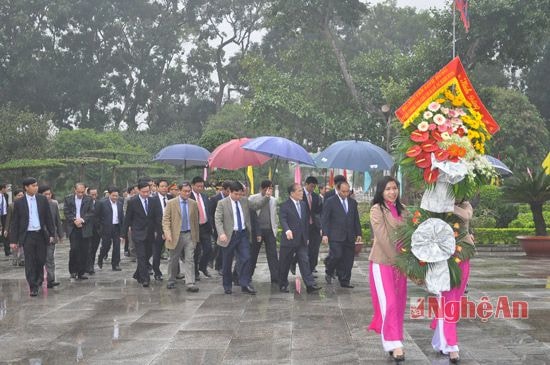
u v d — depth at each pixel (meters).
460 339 6.66
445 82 6.04
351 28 50.72
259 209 10.86
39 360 5.99
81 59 48.66
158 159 15.68
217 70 54.56
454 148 5.75
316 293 9.99
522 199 17.16
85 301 9.43
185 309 8.62
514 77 49.78
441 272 5.66
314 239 11.93
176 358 5.97
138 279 11.55
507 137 37.38
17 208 10.06
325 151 11.98
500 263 15.05
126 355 6.12
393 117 28.00
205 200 12.08
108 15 48.00
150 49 51.28
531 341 6.56
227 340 6.70
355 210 10.62
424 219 5.82
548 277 12.05
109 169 35.59
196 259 11.83
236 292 10.20
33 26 46.47
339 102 30.83
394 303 5.77
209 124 44.41
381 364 5.67
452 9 25.55
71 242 12.07
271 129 37.72
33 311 8.61
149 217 11.25
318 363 5.74
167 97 52.75
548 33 33.66
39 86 46.56
